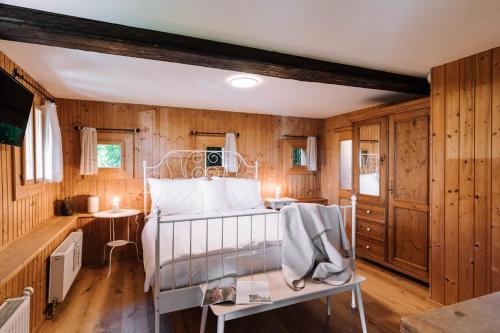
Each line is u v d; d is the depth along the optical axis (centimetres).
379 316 235
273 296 177
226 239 231
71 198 357
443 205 244
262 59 210
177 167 404
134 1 150
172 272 189
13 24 155
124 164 378
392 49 211
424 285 296
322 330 216
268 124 463
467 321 87
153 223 303
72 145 357
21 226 235
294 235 211
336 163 472
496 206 208
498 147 206
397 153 318
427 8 155
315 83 293
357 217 373
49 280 236
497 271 207
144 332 212
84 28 167
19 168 225
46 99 292
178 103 385
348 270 208
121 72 257
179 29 181
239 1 149
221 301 167
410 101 296
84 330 214
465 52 216
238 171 441
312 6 154
